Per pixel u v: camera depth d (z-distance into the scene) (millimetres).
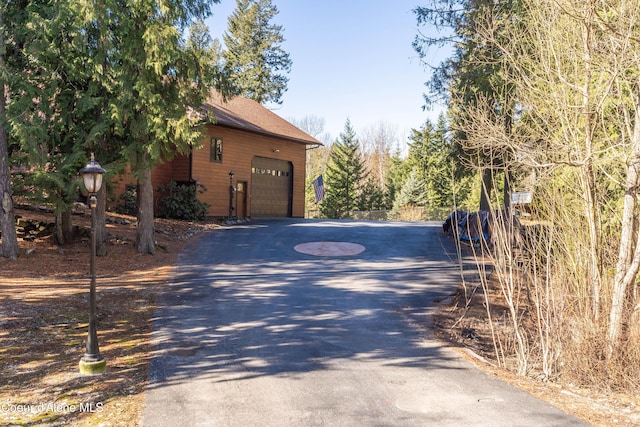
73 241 14695
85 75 12656
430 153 48062
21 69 12508
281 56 46625
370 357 6441
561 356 6438
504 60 7867
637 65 6180
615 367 5930
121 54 12680
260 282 11125
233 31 45594
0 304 8312
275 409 4723
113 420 4461
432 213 39562
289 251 15617
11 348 6473
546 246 6820
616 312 6164
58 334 7117
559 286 6707
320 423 4434
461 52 17547
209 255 14500
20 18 12117
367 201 50156
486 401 5055
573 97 6945
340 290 10547
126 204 20562
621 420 4727
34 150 11789
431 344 7133
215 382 5430
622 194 7520
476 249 15953
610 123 7246
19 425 4355
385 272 12633
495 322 8664
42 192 12922
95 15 11984
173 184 22172
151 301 9180
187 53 13375
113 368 5844
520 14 10344
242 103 31062
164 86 13656
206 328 7602
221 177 25078
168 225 19266
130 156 13125
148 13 12664
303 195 31938
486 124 7957
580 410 4949
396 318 8539
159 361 6094
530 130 7332
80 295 9367
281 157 29750
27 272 11039
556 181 7051
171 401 4898
